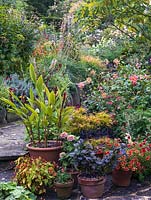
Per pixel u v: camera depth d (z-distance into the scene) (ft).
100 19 16.06
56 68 23.08
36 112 12.76
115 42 30.45
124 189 11.99
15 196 10.27
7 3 28.68
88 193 11.30
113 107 15.64
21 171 11.58
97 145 12.20
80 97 20.85
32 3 47.26
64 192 11.21
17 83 20.88
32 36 24.44
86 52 30.42
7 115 19.74
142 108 15.05
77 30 27.40
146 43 17.26
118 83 16.51
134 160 11.89
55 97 13.53
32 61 22.43
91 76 19.98
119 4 15.29
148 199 11.12
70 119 13.53
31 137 13.21
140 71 17.29
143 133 14.12
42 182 11.19
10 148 14.56
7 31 22.93
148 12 15.52
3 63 22.49
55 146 12.76
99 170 11.53
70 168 12.06
